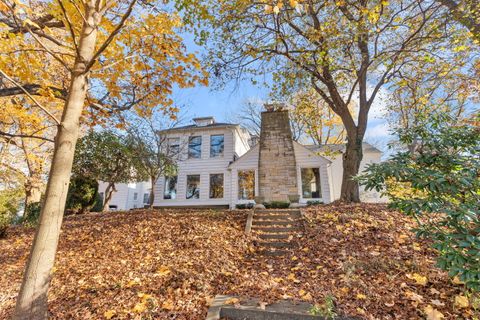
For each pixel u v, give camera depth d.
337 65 7.35
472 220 1.95
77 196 8.78
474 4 5.45
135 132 9.98
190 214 6.89
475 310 2.29
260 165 11.21
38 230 2.12
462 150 2.68
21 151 10.45
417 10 6.50
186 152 15.36
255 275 3.56
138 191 21.61
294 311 2.51
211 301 2.82
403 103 11.00
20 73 3.29
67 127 2.36
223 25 6.75
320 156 12.66
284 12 6.65
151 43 3.76
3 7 2.35
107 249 4.96
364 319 2.33
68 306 2.96
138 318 2.59
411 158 2.86
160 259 4.25
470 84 7.66
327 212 6.02
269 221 5.85
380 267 3.31
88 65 2.53
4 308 3.12
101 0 2.84
